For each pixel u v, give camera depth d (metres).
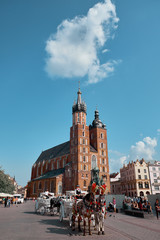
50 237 12.19
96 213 13.64
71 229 15.02
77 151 99.44
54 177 100.06
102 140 111.25
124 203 33.03
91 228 15.72
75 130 106.00
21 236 12.34
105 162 106.94
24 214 26.34
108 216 25.81
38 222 18.45
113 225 17.69
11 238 11.77
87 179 95.69
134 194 95.69
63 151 122.06
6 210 33.94
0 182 66.25
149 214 23.55
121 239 11.85
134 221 20.66
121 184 109.44
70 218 16.20
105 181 100.94
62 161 114.69
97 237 12.38
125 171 107.44
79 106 112.44
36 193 111.88
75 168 96.94
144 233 13.83
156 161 107.31
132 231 14.62
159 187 96.81
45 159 136.62
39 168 138.25
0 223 17.78
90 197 13.64
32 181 119.69
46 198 26.83
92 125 118.12
